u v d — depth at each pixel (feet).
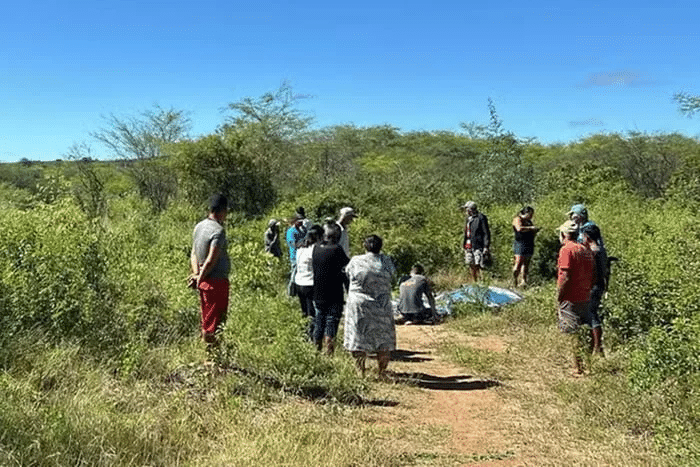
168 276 34.35
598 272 31.35
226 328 26.84
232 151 89.92
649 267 34.76
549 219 65.16
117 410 20.74
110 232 36.50
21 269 27.22
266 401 24.32
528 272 55.06
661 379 23.75
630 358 27.96
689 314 28.40
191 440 19.85
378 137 190.80
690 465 18.90
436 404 26.48
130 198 78.74
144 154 100.48
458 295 46.32
